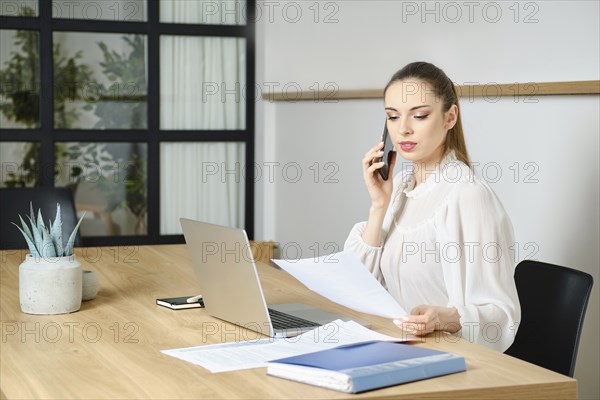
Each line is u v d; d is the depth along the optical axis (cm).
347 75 499
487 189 264
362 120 485
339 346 211
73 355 214
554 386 192
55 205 433
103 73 567
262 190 590
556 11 351
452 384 189
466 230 258
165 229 590
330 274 240
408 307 279
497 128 386
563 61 348
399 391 184
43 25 552
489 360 209
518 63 373
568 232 349
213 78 587
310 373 188
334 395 181
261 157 589
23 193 432
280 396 180
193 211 593
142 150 580
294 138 557
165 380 192
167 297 284
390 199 294
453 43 412
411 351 204
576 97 342
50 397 182
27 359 211
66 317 256
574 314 256
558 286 264
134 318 254
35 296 259
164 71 579
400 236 280
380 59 468
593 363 341
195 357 210
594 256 337
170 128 583
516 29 373
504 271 254
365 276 237
